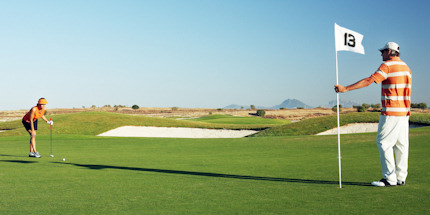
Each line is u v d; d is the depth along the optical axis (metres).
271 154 13.13
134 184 6.96
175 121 47.47
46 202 5.39
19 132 34.78
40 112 12.62
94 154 13.67
